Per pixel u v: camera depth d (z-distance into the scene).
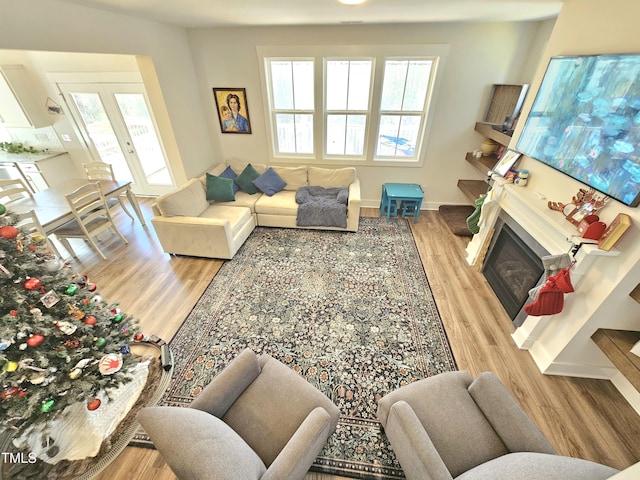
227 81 3.96
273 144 4.42
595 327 1.76
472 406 1.44
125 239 3.62
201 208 3.51
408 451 1.21
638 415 1.80
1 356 1.14
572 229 1.77
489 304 2.68
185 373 2.06
